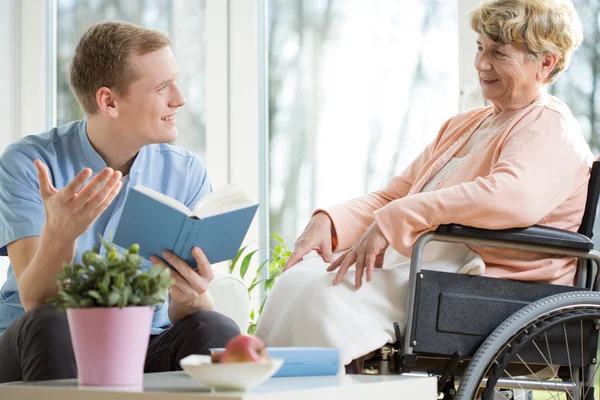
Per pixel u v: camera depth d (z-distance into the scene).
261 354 1.28
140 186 1.61
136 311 1.36
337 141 3.69
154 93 2.12
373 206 2.35
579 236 2.04
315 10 3.74
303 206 3.74
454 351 1.96
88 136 2.21
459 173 2.21
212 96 3.88
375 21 3.61
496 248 2.08
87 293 1.37
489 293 2.00
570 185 2.09
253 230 3.77
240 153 3.82
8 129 4.25
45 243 1.72
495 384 1.91
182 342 1.94
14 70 4.27
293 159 3.77
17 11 4.27
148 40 2.13
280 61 3.81
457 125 2.40
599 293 2.01
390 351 1.97
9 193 2.11
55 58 4.29
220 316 1.96
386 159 3.58
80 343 1.36
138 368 1.38
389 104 3.58
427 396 1.57
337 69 3.69
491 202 1.97
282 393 1.23
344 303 1.99
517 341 1.93
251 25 3.82
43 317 1.69
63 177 2.19
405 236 1.98
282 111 3.79
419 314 1.93
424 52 3.51
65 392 1.31
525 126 2.14
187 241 1.67
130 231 1.63
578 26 2.22
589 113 3.16
